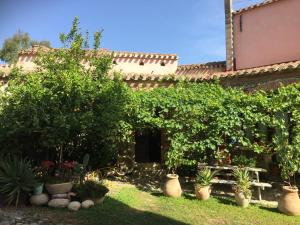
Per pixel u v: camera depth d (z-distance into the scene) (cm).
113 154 1238
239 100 966
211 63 1678
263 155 1133
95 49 1149
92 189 834
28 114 925
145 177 1230
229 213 805
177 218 755
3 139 945
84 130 1029
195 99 1016
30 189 806
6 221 690
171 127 1012
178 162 1009
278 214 808
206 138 998
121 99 1055
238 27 1566
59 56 1084
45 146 988
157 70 1759
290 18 1389
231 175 1012
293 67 1092
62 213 755
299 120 902
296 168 898
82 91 989
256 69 1184
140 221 720
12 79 1081
